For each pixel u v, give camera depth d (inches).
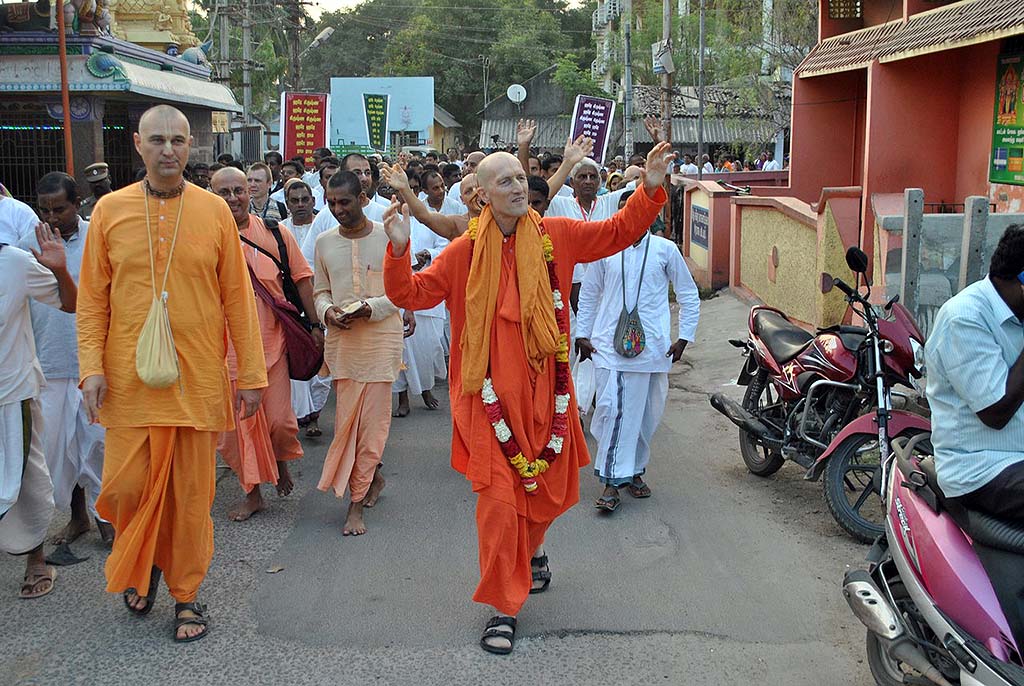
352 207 237.3
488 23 2172.7
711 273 607.2
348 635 178.1
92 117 628.1
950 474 143.4
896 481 156.3
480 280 170.7
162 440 171.6
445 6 2220.7
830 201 416.2
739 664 166.9
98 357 169.8
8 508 184.4
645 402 243.4
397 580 202.5
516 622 181.0
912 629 148.9
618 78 1603.1
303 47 2497.5
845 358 229.6
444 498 254.8
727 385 382.9
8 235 198.5
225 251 177.0
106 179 305.7
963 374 141.3
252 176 322.3
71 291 191.3
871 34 539.8
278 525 236.2
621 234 179.9
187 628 176.2
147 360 167.6
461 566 209.8
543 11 2241.6
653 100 1382.9
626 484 254.8
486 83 2105.1
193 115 802.2
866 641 161.3
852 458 221.0
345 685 160.9
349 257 237.1
